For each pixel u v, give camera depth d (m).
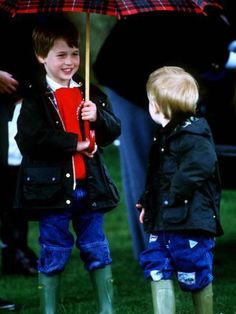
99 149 13.05
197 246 12.22
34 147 12.45
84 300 15.84
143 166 17.19
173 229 12.09
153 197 12.35
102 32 16.42
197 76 16.70
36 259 18.50
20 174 12.72
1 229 18.45
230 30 16.78
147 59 16.45
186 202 12.04
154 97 12.42
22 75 14.70
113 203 12.88
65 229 12.76
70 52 12.70
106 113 12.91
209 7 16.20
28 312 14.85
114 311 14.15
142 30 16.38
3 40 14.78
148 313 14.48
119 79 16.61
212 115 18.11
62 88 12.70
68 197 12.50
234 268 18.31
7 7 12.23
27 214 12.83
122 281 17.44
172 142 12.16
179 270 12.41
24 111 12.55
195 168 11.92
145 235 17.58
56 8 11.97
